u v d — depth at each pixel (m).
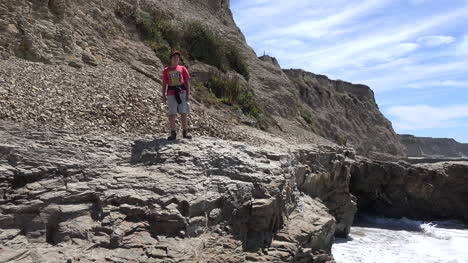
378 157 42.94
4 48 8.99
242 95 16.25
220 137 10.11
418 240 13.91
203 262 4.91
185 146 6.82
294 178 8.33
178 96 7.08
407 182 18.91
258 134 12.80
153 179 5.76
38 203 4.78
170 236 5.08
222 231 5.71
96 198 5.26
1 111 6.48
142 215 5.20
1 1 9.37
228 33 23.83
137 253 4.69
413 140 81.19
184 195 5.51
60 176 5.36
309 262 6.66
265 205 6.00
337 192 12.83
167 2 20.14
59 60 10.06
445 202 19.17
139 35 14.95
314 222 7.44
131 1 16.16
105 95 9.05
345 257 10.84
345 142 36.16
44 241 4.61
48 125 6.68
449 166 19.56
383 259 10.90
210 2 24.84
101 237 4.80
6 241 4.33
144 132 8.10
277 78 23.19
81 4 12.84
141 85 10.95
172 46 16.08
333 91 54.38
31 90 7.79
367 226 16.61
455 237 14.81
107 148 6.53
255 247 5.86
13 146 5.39
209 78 15.89
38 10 10.41
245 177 6.46
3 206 4.61
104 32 12.98
